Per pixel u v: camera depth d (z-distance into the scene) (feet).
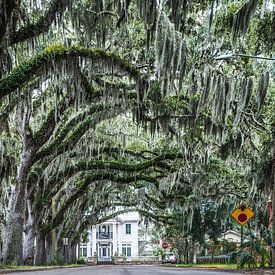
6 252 86.94
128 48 72.28
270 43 59.16
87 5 59.06
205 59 67.87
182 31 61.11
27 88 70.79
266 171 79.77
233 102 72.54
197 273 53.52
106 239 300.40
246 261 61.46
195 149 97.30
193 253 167.73
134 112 80.48
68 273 58.39
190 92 71.51
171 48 54.24
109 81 80.23
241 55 56.54
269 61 68.90
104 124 103.04
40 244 113.91
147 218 172.24
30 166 88.53
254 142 97.30
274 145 69.87
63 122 95.55
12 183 96.63
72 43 72.18
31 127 93.86
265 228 99.19
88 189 124.77
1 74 51.67
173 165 106.42
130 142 113.29
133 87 76.28
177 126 85.56
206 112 79.15
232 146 87.25
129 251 298.76
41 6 53.01
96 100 76.79
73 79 63.52
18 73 55.62
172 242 190.08
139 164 100.99
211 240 169.48
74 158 102.63
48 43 68.13
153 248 307.78
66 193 118.73
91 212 156.35
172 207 133.39
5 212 109.29
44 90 85.35
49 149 88.79
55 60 58.23
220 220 142.20
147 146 114.42
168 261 189.67
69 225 140.26
